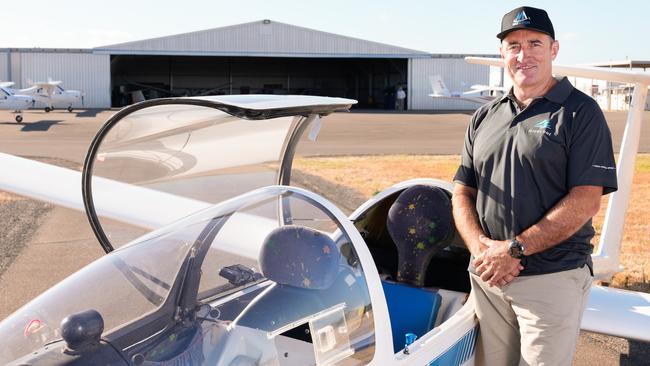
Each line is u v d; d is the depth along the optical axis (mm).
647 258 5613
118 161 2945
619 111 45344
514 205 2215
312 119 2670
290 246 1978
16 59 44969
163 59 55969
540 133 2164
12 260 5387
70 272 5066
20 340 1632
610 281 4934
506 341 2414
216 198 3252
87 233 6449
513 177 2215
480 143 2346
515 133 2227
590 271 2295
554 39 2246
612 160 2148
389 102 51750
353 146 17531
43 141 18062
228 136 2676
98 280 1794
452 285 2900
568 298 2205
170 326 1792
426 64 49000
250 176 3100
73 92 38062
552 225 2125
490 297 2373
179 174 3176
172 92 56781
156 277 1856
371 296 2023
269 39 45656
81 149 15578
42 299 1768
